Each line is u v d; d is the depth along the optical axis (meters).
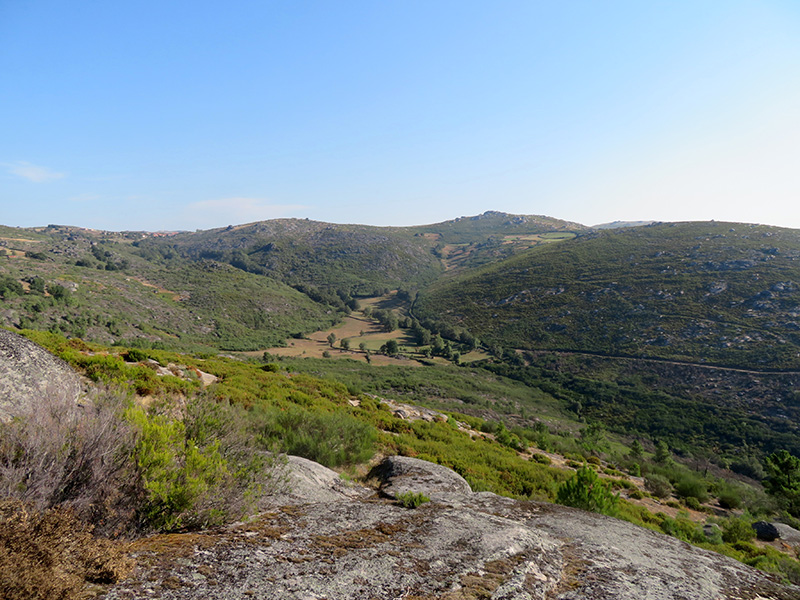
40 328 69.88
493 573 3.76
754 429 60.09
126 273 150.25
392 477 9.34
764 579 4.85
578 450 30.62
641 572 4.44
